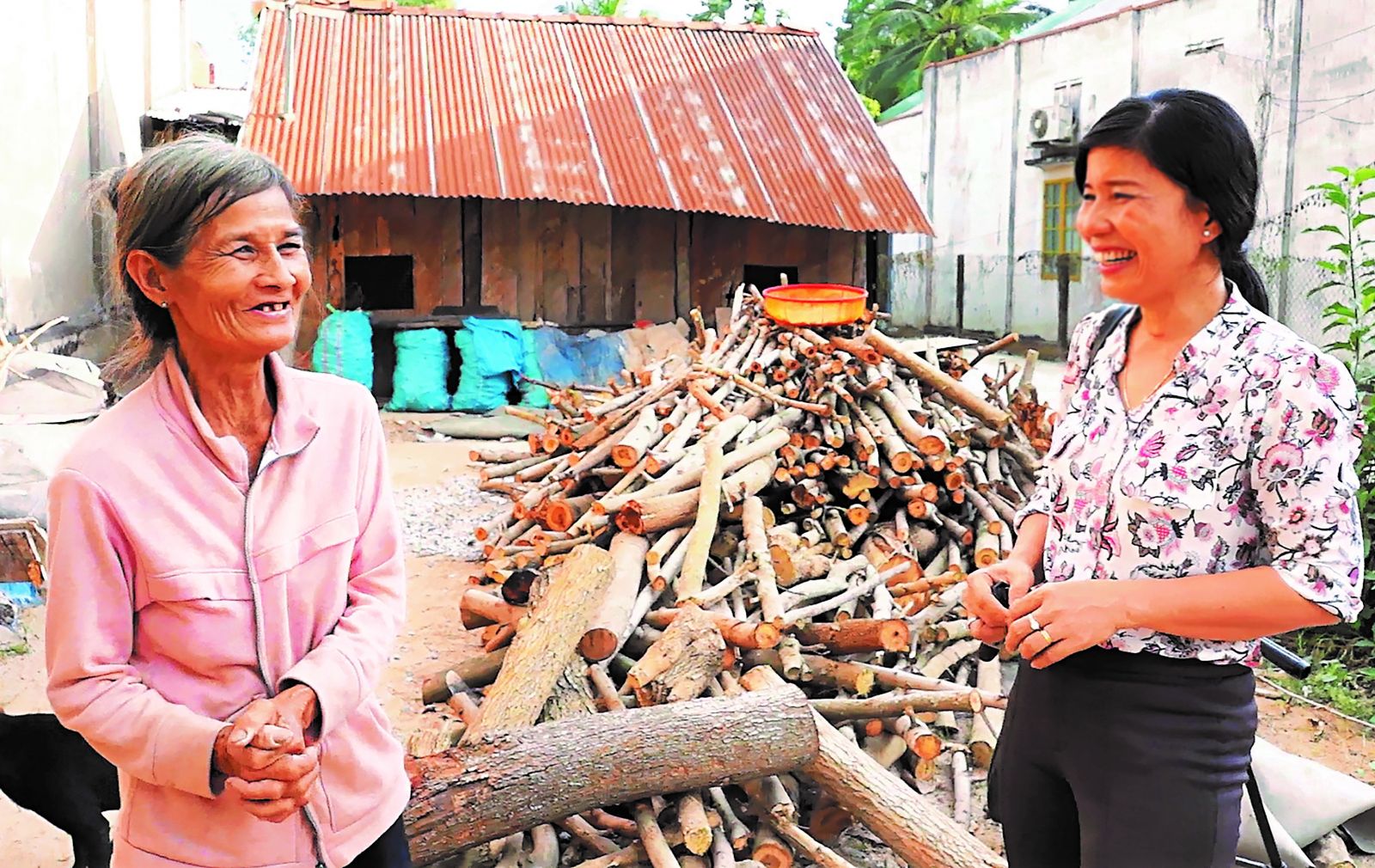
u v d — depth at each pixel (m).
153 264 1.86
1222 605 1.96
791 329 7.02
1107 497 2.12
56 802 3.24
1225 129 1.94
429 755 3.23
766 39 14.84
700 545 4.81
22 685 4.96
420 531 7.70
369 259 12.18
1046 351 18.66
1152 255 2.00
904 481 5.57
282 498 1.94
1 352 6.60
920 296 22.84
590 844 3.54
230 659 1.87
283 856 1.94
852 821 3.72
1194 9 15.71
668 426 6.20
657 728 3.37
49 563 1.81
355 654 1.95
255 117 12.02
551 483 6.38
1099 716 2.12
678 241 12.87
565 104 13.14
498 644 4.92
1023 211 19.58
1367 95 13.24
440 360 11.95
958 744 4.27
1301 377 1.93
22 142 10.68
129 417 1.88
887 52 35.94
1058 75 18.47
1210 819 2.07
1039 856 2.32
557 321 12.68
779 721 3.44
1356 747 4.70
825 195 12.65
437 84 13.00
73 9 12.45
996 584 2.31
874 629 4.18
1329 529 1.91
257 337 1.87
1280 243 14.42
